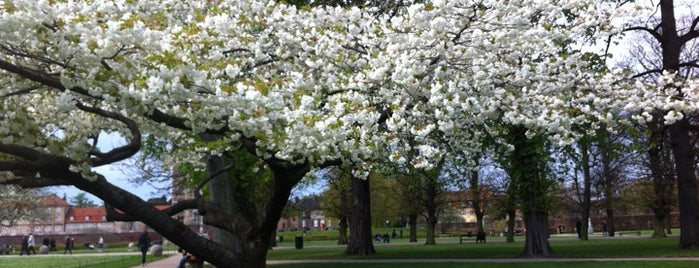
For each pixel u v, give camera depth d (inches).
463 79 287.9
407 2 424.2
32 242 1533.0
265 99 224.2
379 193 1801.2
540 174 783.1
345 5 470.0
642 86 324.5
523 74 302.8
